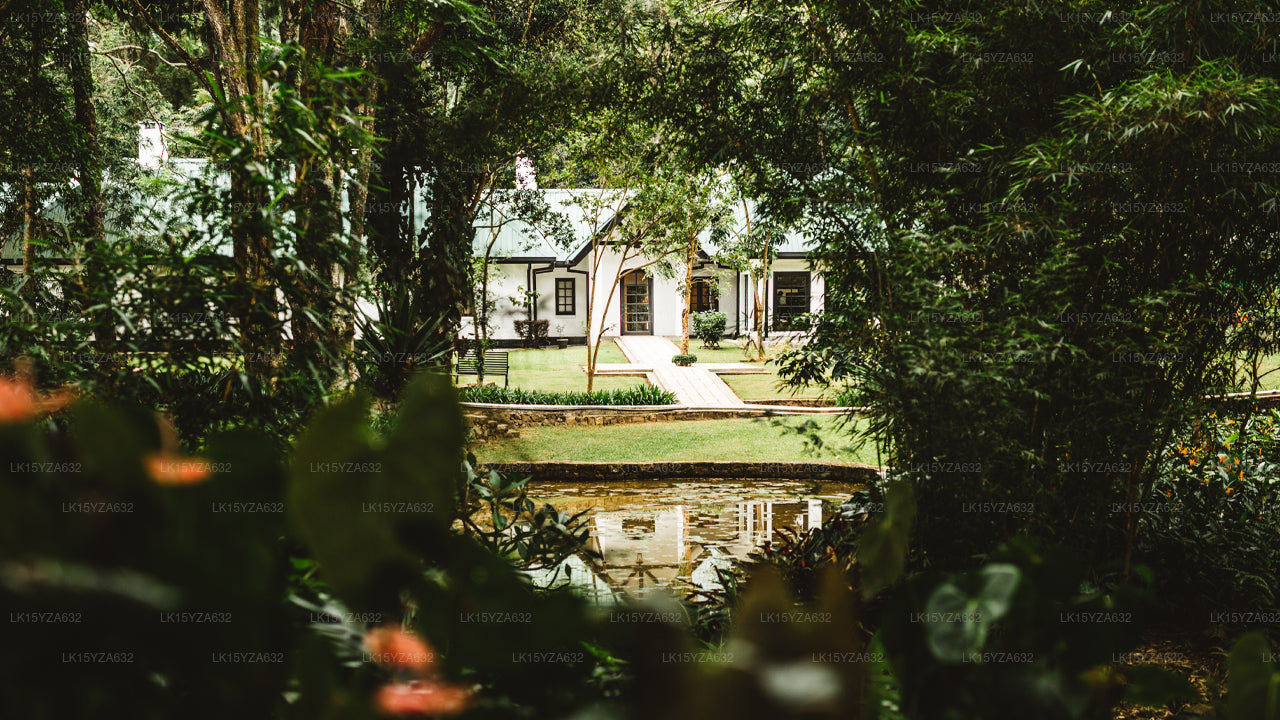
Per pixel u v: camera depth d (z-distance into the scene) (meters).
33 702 0.31
